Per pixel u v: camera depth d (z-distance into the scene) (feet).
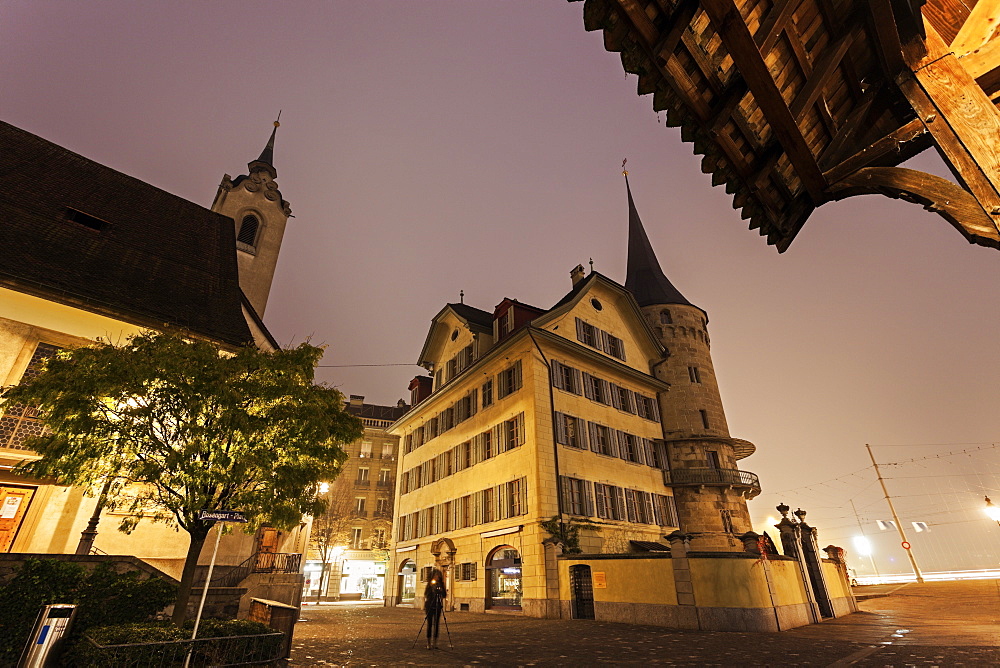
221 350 45.01
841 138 11.37
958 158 8.46
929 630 34.94
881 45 9.57
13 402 24.81
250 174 137.28
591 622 47.73
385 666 25.75
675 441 82.48
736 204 14.08
